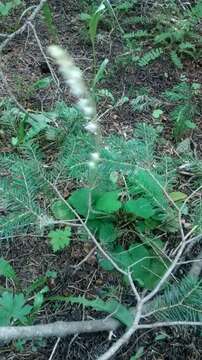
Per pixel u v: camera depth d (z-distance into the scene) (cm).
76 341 44
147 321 44
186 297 42
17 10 79
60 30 77
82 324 43
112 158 48
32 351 43
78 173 50
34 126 60
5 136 60
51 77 69
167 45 74
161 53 73
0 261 46
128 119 64
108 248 49
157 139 61
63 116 60
